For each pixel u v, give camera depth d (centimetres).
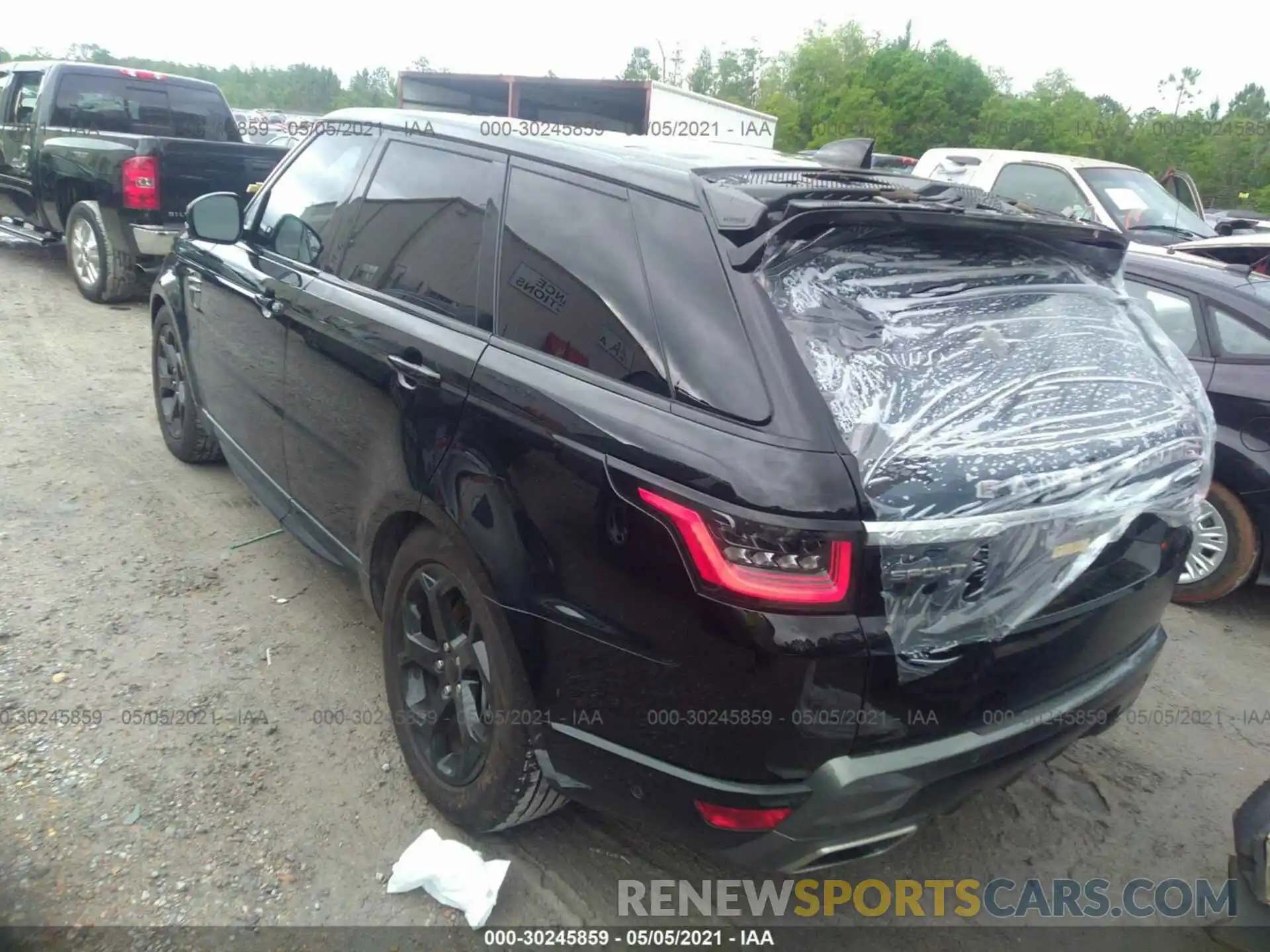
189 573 409
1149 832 314
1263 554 462
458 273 287
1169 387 261
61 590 385
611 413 223
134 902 248
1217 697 402
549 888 268
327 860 268
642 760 221
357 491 313
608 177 254
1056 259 274
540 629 235
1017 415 218
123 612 374
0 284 898
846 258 233
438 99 1494
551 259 258
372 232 331
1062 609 229
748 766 206
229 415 420
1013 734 226
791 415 200
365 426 304
